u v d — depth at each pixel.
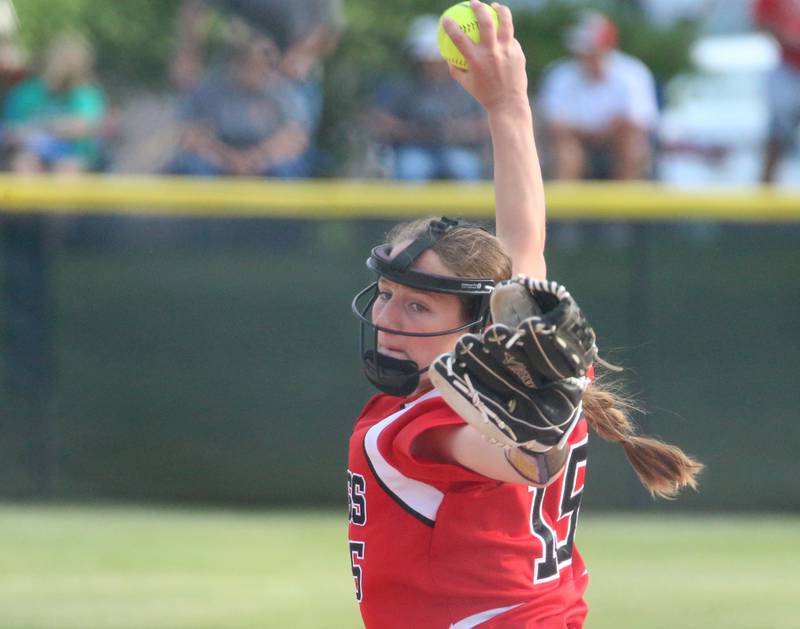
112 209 23.28
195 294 23.41
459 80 9.48
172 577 18.89
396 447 7.44
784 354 23.50
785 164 30.84
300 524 22.53
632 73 30.22
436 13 39.59
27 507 23.25
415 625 7.75
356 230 23.33
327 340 23.38
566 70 30.30
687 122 38.03
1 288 23.23
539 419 6.48
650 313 23.41
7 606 17.22
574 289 23.44
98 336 23.39
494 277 7.81
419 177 29.00
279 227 23.33
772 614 16.95
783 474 23.50
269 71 28.08
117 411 23.50
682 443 23.41
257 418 23.50
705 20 41.72
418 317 7.82
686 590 18.34
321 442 23.47
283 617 16.73
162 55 40.09
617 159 30.00
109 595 17.80
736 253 23.44
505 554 7.70
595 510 23.55
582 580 8.64
